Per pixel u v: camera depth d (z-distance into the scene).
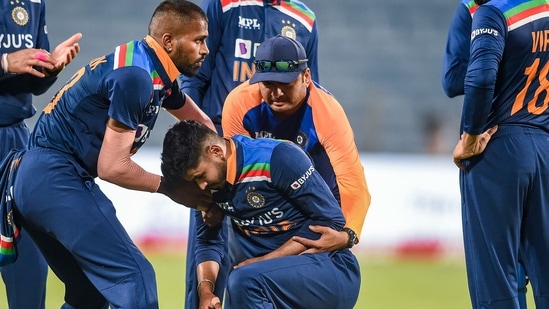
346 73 59.34
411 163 42.47
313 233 15.05
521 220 16.78
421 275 37.34
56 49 18.09
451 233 42.09
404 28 63.00
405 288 33.59
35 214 15.25
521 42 16.20
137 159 40.25
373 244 42.16
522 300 17.97
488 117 16.69
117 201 40.59
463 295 32.16
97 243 15.07
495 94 16.61
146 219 40.75
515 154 16.36
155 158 40.34
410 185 42.31
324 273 14.96
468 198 16.94
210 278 16.11
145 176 15.34
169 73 15.52
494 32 15.99
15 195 15.51
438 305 29.83
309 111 16.53
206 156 14.40
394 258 41.97
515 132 16.48
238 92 17.06
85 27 59.50
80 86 15.30
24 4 18.69
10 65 17.59
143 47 15.30
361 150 52.66
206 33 15.77
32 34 18.92
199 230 16.62
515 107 16.52
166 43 15.44
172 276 34.78
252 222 15.33
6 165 16.08
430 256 42.00
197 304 18.38
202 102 19.45
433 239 42.06
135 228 40.66
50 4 60.78
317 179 14.92
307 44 19.56
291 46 15.84
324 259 15.08
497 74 16.50
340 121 16.47
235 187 14.82
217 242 16.64
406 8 64.31
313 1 64.56
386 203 42.22
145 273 15.21
